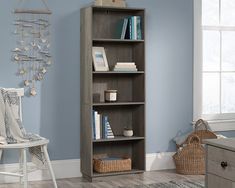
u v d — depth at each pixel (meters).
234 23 6.02
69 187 4.79
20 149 4.63
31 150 4.58
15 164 5.00
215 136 5.51
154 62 5.61
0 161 4.96
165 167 5.67
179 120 5.73
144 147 5.29
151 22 5.59
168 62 5.67
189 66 5.76
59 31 5.18
